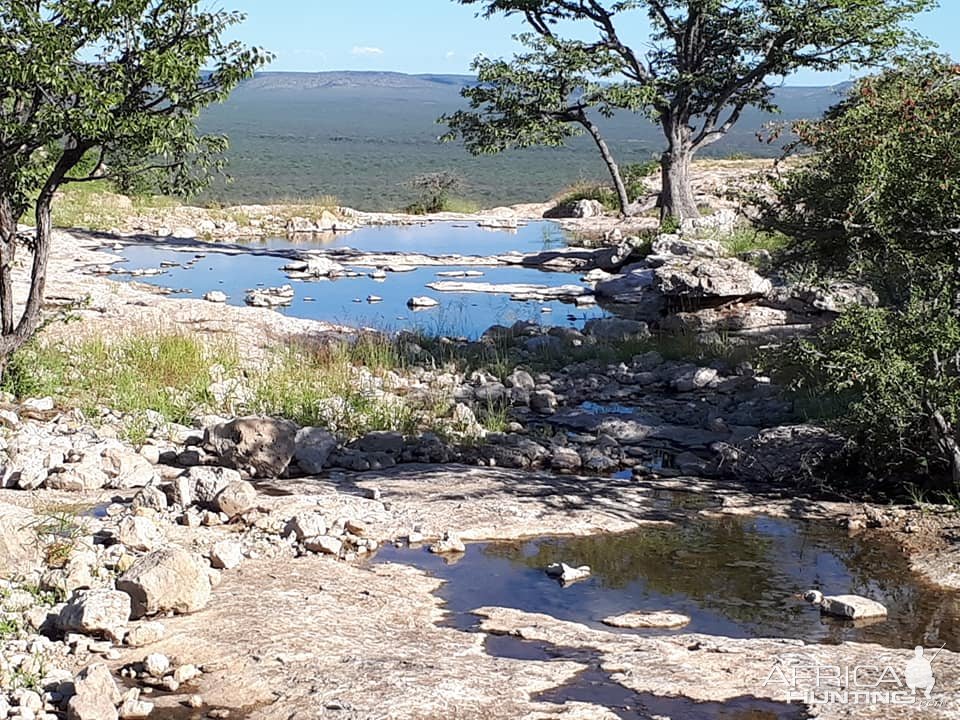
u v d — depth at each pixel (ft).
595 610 25.48
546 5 109.70
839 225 35.70
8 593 23.49
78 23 36.24
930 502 33.01
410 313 71.82
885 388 32.68
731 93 111.55
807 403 43.88
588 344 59.98
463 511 32.19
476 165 317.63
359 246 110.63
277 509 30.96
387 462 37.78
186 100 37.63
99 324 55.26
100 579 24.62
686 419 45.91
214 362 49.16
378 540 29.81
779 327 64.03
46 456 34.27
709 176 142.41
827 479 35.76
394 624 23.65
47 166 40.34
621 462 39.32
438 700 19.54
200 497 31.27
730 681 20.74
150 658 20.67
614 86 106.83
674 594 26.53
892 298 36.42
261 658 21.24
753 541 30.45
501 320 69.77
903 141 32.89
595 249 107.34
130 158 39.50
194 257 95.96
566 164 324.19
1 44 34.99
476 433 42.57
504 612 24.61
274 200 174.60
